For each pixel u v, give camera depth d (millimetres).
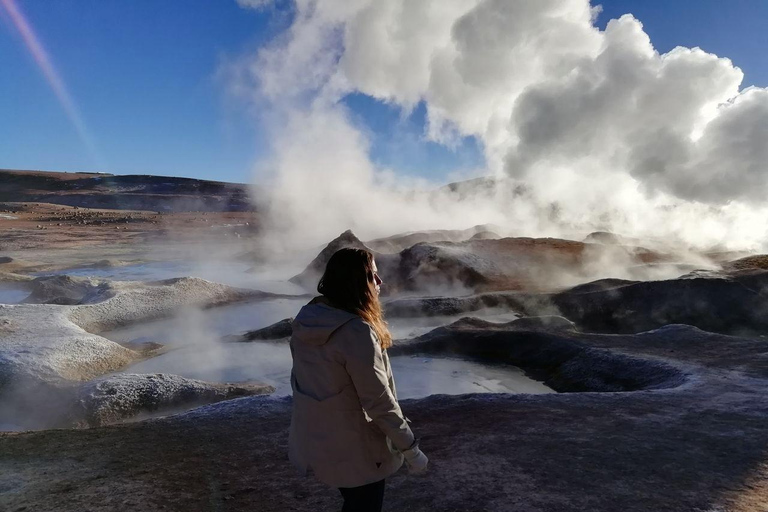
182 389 7332
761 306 11141
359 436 2086
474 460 4109
